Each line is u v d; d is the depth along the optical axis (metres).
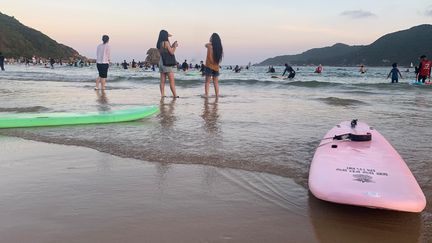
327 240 2.59
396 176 3.21
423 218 2.90
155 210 3.02
